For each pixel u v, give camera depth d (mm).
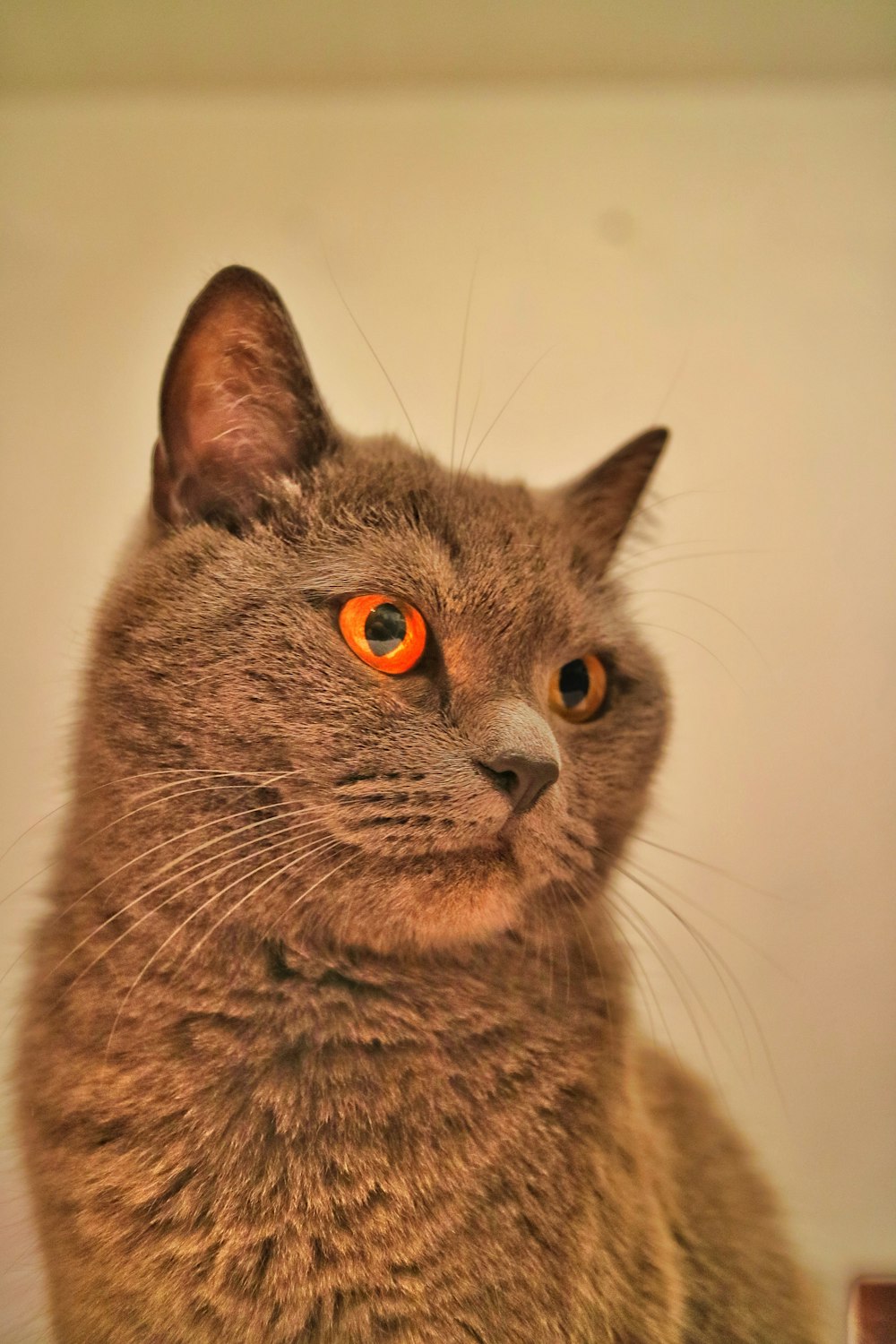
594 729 369
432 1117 328
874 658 415
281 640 326
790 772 413
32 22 404
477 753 321
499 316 416
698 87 422
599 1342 323
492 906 331
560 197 419
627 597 404
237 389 346
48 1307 339
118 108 416
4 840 384
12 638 393
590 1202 332
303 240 413
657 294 420
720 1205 385
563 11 405
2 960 377
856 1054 405
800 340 420
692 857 409
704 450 419
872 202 421
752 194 421
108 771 334
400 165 418
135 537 362
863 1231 394
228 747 323
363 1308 316
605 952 366
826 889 410
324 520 343
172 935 328
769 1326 373
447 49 414
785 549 417
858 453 420
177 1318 318
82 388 406
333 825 320
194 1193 320
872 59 418
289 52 413
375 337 413
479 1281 320
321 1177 320
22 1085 344
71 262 410
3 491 401
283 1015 329
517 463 413
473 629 340
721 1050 404
